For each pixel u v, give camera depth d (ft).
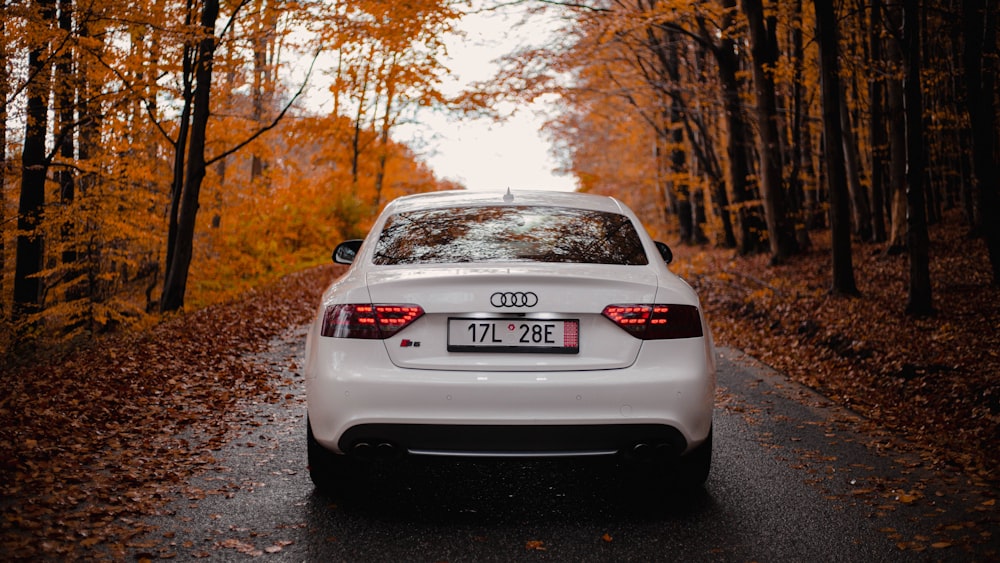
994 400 20.06
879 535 11.59
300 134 56.44
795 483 14.11
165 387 21.80
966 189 51.03
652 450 11.57
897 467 15.20
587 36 53.67
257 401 20.89
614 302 11.62
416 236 13.41
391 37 38.88
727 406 20.85
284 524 11.90
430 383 11.24
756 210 66.69
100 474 14.07
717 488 13.80
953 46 48.24
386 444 11.46
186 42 36.29
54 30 31.53
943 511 12.66
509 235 13.32
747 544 11.23
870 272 45.91
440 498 13.23
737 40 61.16
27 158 36.65
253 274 65.51
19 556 10.25
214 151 53.06
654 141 102.89
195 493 13.20
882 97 58.29
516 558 10.71
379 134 98.94
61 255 43.21
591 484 14.05
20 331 37.32
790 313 37.32
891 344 28.07
